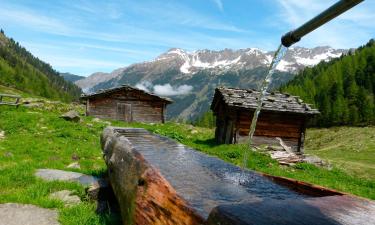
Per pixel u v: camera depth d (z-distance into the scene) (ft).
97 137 67.62
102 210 22.08
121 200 16.89
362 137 211.41
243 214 7.21
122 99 130.11
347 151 152.15
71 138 61.82
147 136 29.01
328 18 6.87
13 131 63.46
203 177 15.38
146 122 132.36
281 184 16.25
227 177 15.99
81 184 27.04
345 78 417.90
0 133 61.05
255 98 84.89
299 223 6.86
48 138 59.31
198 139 98.32
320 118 321.52
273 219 6.97
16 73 602.44
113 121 117.08
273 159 66.54
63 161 42.11
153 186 12.85
